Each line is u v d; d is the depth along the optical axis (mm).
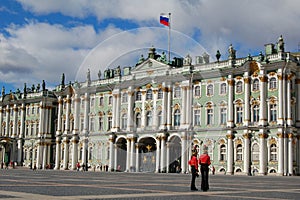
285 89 68500
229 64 73875
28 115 109938
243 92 72375
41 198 16047
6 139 108750
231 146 72625
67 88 96500
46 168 103250
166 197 17797
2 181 28000
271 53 72688
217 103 74750
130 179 36594
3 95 116750
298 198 18797
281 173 66750
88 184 26500
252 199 17609
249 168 69125
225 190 23562
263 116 69625
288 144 67812
